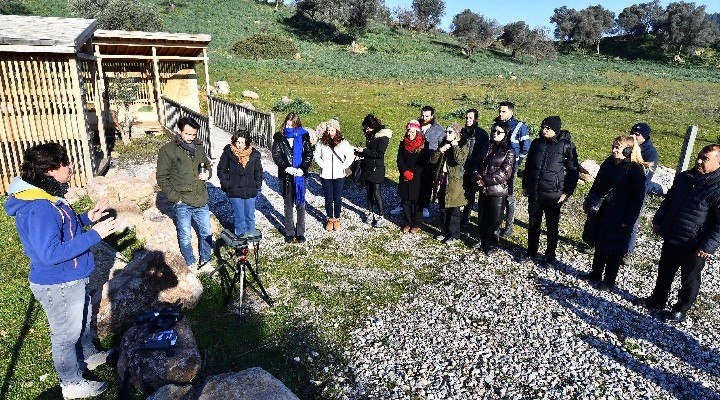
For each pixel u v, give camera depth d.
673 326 4.93
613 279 5.55
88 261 3.37
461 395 3.89
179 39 13.88
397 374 4.12
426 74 39.84
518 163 6.80
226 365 4.10
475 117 6.68
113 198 7.65
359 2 57.44
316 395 3.83
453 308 5.20
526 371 4.19
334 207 7.18
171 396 3.34
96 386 3.69
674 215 4.76
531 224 6.14
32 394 3.72
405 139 6.83
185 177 5.23
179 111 12.90
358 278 5.82
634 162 5.06
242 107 13.35
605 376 4.14
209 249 5.75
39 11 45.34
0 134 8.06
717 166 4.44
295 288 5.49
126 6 36.81
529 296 5.47
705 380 4.11
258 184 5.94
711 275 6.14
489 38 71.75
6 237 6.46
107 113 13.27
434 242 6.97
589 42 79.50
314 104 21.19
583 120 21.17
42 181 3.02
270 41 44.41
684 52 75.69
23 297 5.05
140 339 3.97
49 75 8.20
